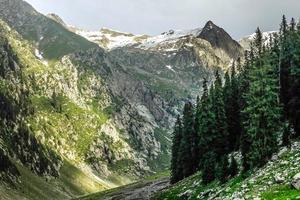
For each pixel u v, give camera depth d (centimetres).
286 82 7662
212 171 7369
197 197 6906
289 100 7412
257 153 6147
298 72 7088
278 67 7762
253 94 6438
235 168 6706
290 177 4909
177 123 11675
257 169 6012
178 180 10719
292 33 8056
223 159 6869
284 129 6281
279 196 4584
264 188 5050
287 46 7988
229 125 8806
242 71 9600
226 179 6688
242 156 7238
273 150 6109
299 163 5159
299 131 6500
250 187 5322
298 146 5841
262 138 6194
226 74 9688
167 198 8275
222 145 8594
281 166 5416
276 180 5016
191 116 10488
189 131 10444
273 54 7700
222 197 5694
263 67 6538
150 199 9325
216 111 8694
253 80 6844
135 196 12519
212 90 8919
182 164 10500
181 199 7631
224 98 9250
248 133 6375
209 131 8631
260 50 7412
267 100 6284
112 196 15650
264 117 6231
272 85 6444
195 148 10144
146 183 19225
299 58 7138
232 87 9244
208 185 7175
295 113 6688
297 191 4525
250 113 6594
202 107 8781
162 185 13400
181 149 10488
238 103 8744
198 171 9281
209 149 8650
